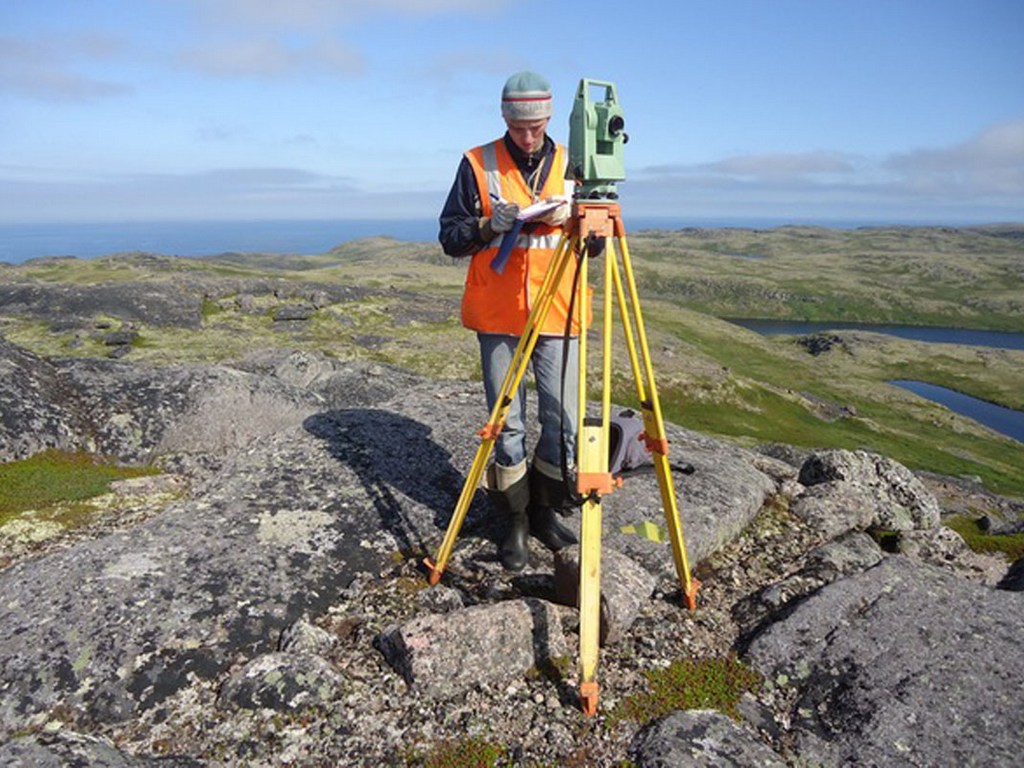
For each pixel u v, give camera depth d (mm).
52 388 8477
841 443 79750
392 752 3557
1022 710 3707
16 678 3855
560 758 3527
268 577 4898
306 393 9688
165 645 4191
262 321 72375
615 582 4625
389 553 5504
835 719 3834
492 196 4559
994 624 4406
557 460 5051
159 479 7379
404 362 64562
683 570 4812
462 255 4785
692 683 4113
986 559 6316
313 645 4297
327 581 5055
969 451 90125
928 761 3471
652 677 4145
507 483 5078
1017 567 5984
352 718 3762
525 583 5141
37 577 4664
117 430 8188
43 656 3986
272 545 5254
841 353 158125
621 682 4094
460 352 68438
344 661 4242
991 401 133625
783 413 86250
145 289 72500
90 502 6781
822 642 4332
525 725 3734
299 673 3953
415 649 4027
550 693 3955
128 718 3801
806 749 3654
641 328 4285
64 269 134625
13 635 4113
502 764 3488
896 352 161750
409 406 8281
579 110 3896
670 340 106938
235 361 15711
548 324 4723
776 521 6531
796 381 120562
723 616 4883
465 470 6781
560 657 4188
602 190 3947
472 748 3570
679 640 4543
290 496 5973
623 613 4449
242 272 159125
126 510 6637
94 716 3771
